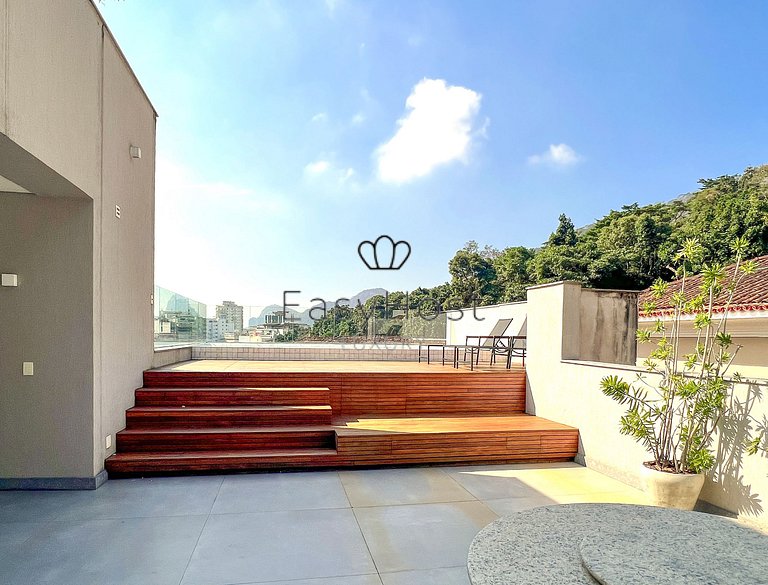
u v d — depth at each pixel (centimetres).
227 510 380
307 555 304
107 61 473
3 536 329
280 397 591
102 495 413
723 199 2603
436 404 649
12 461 423
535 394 639
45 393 427
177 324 834
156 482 450
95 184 440
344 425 556
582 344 630
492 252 3862
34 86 321
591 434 517
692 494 365
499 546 196
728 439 368
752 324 587
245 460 481
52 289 429
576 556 187
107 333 469
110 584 267
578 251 2922
